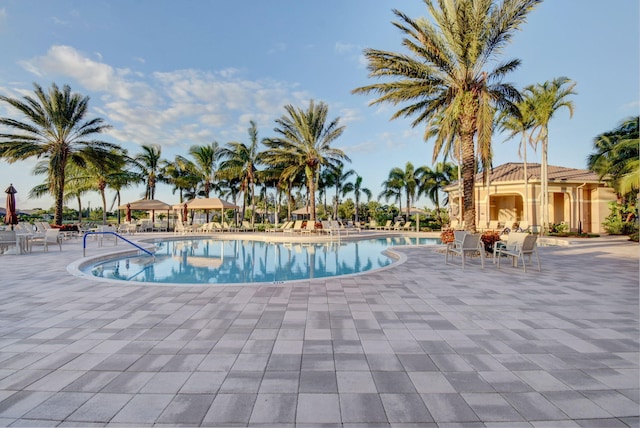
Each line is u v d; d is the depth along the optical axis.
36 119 19.89
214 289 6.04
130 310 4.71
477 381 2.69
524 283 6.64
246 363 3.02
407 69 11.54
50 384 2.64
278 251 14.79
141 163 33.28
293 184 34.31
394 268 8.52
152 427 2.09
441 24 11.20
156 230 30.88
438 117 14.88
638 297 5.50
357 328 3.97
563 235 20.30
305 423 2.13
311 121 23.39
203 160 33.59
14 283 6.52
